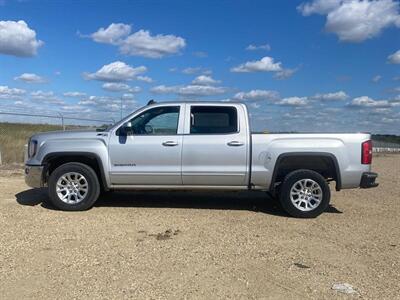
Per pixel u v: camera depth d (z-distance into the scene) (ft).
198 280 17.75
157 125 29.89
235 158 29.27
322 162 29.84
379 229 26.55
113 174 29.55
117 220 27.09
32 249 21.08
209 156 29.32
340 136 29.27
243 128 29.50
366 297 16.49
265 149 29.27
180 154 29.35
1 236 23.07
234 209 31.19
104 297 15.97
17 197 33.45
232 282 17.65
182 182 29.68
